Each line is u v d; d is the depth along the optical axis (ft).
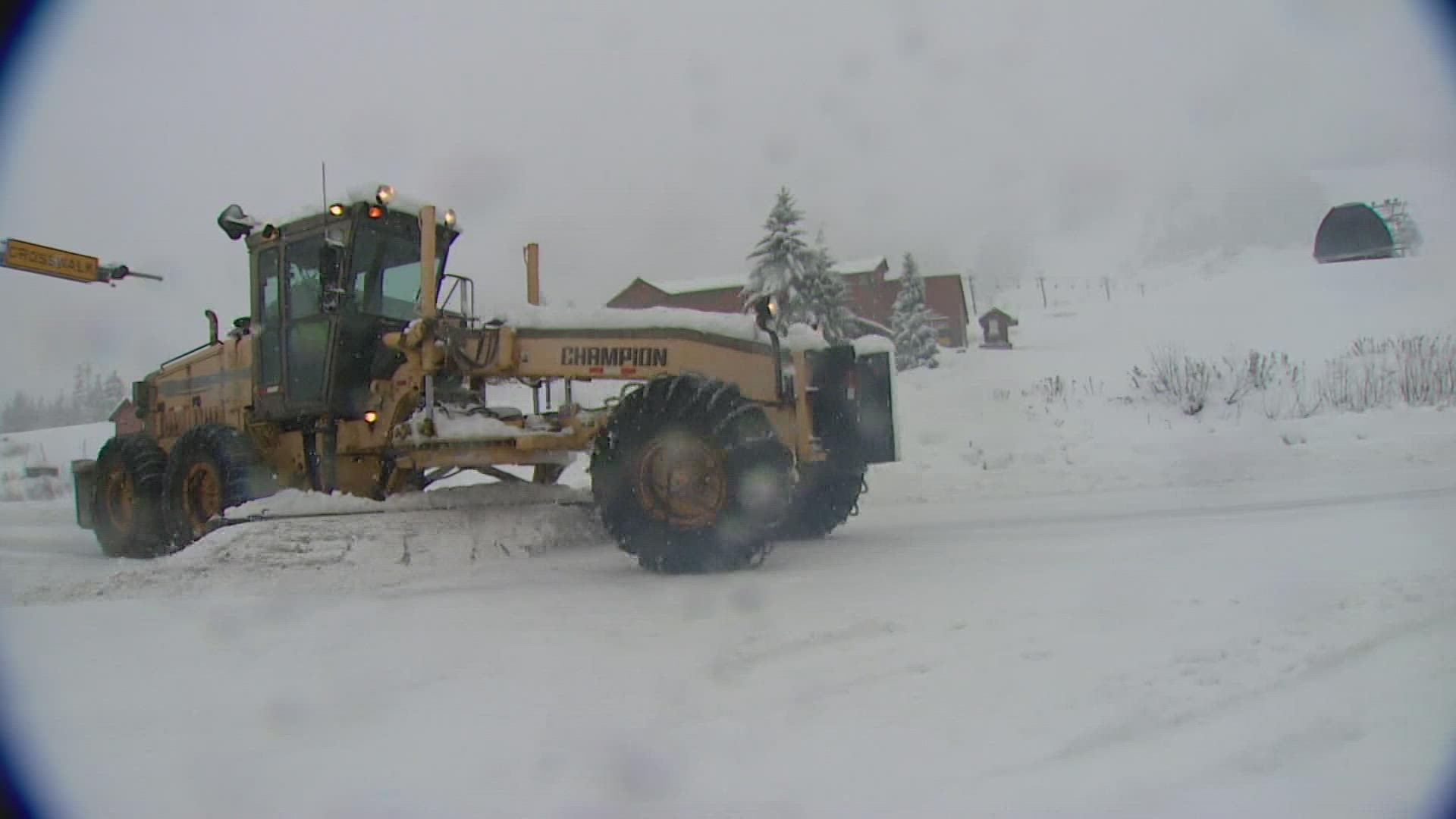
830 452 22.80
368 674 11.93
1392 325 86.07
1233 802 7.54
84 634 14.69
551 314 21.47
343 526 19.71
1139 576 16.02
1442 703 9.36
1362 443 38.32
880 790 7.93
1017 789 7.86
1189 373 56.13
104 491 29.09
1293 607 13.14
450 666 12.15
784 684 10.78
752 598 15.71
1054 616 13.33
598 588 17.29
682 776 8.39
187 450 25.94
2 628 15.24
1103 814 7.39
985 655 11.50
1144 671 10.62
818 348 22.72
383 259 25.50
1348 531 19.95
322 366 24.71
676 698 10.48
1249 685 10.07
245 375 27.07
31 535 37.63
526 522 21.80
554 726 9.77
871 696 10.21
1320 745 8.57
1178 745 8.66
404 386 23.43
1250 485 33.04
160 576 18.84
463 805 8.02
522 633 13.74
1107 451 42.68
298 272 25.80
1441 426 41.11
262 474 24.99
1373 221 177.99
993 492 36.42
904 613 13.89
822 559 20.08
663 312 21.08
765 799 7.88
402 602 16.56
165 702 11.07
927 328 106.22
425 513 20.71
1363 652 10.99
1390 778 7.87
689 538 18.56
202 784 8.64
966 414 57.36
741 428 18.60
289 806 8.13
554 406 28.04
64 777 8.89
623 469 19.06
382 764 8.97
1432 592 13.55
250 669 12.41
